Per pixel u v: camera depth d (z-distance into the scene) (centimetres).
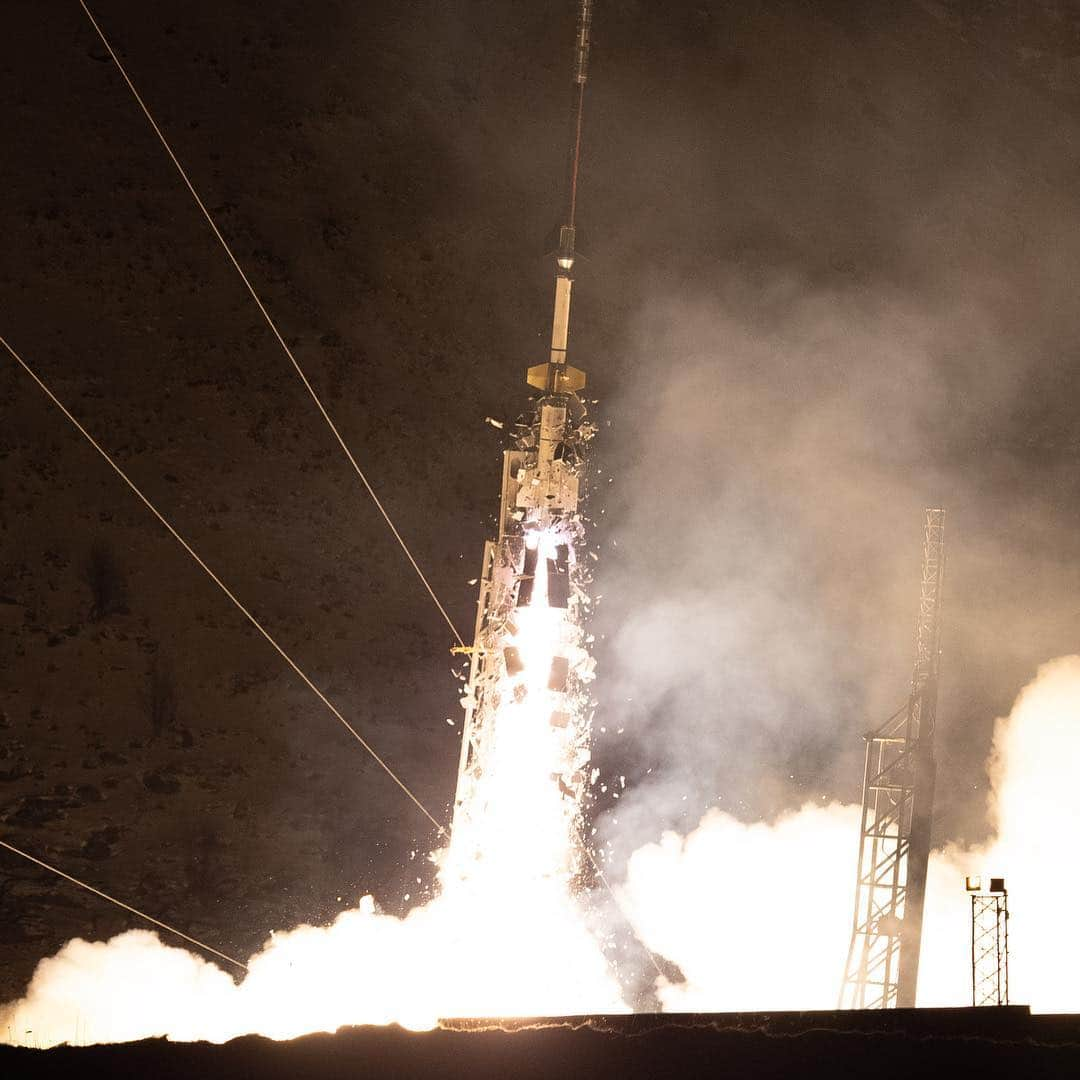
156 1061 5819
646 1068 5744
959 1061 5712
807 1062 5734
